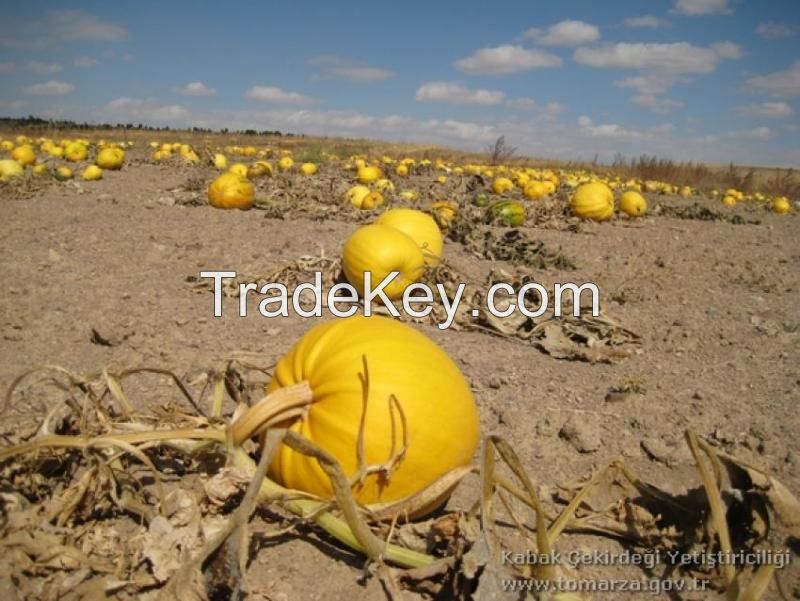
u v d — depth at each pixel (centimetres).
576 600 64
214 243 226
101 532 71
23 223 244
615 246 283
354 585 71
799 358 150
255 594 68
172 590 59
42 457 77
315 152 710
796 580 75
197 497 73
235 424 72
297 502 72
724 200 548
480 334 157
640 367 141
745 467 73
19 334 136
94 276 182
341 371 74
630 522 82
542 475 95
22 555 65
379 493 73
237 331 145
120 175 430
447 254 234
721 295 210
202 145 885
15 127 1254
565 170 896
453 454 74
